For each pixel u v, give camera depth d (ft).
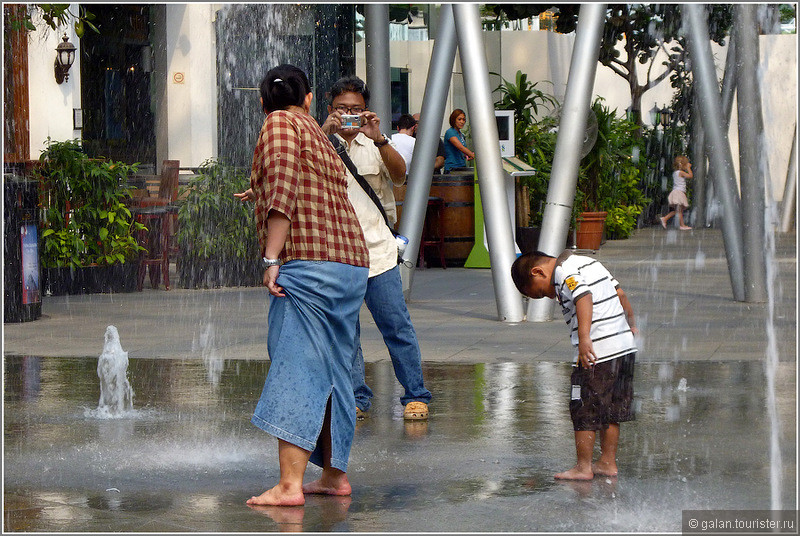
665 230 164.45
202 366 56.90
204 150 123.24
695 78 80.69
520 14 150.82
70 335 67.82
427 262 111.86
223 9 124.06
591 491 32.60
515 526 29.09
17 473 35.60
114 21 124.57
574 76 70.49
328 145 32.86
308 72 128.98
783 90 180.45
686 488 32.76
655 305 79.51
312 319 31.78
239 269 94.68
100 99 125.90
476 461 36.60
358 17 152.56
